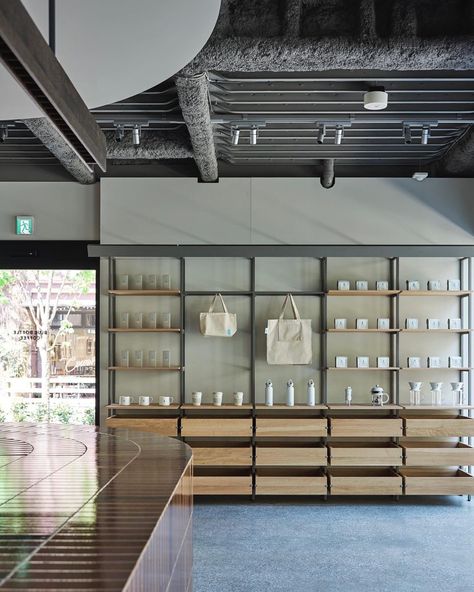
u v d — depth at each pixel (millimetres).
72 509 2564
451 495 7551
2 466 3520
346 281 7621
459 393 7676
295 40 4539
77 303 7992
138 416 7703
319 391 7754
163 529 2553
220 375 7766
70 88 3158
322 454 7219
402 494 7184
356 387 7773
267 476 7203
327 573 5098
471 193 7816
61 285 8000
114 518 2424
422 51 4547
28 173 7879
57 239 7867
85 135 3479
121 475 3273
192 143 6516
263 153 7422
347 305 7824
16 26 2373
